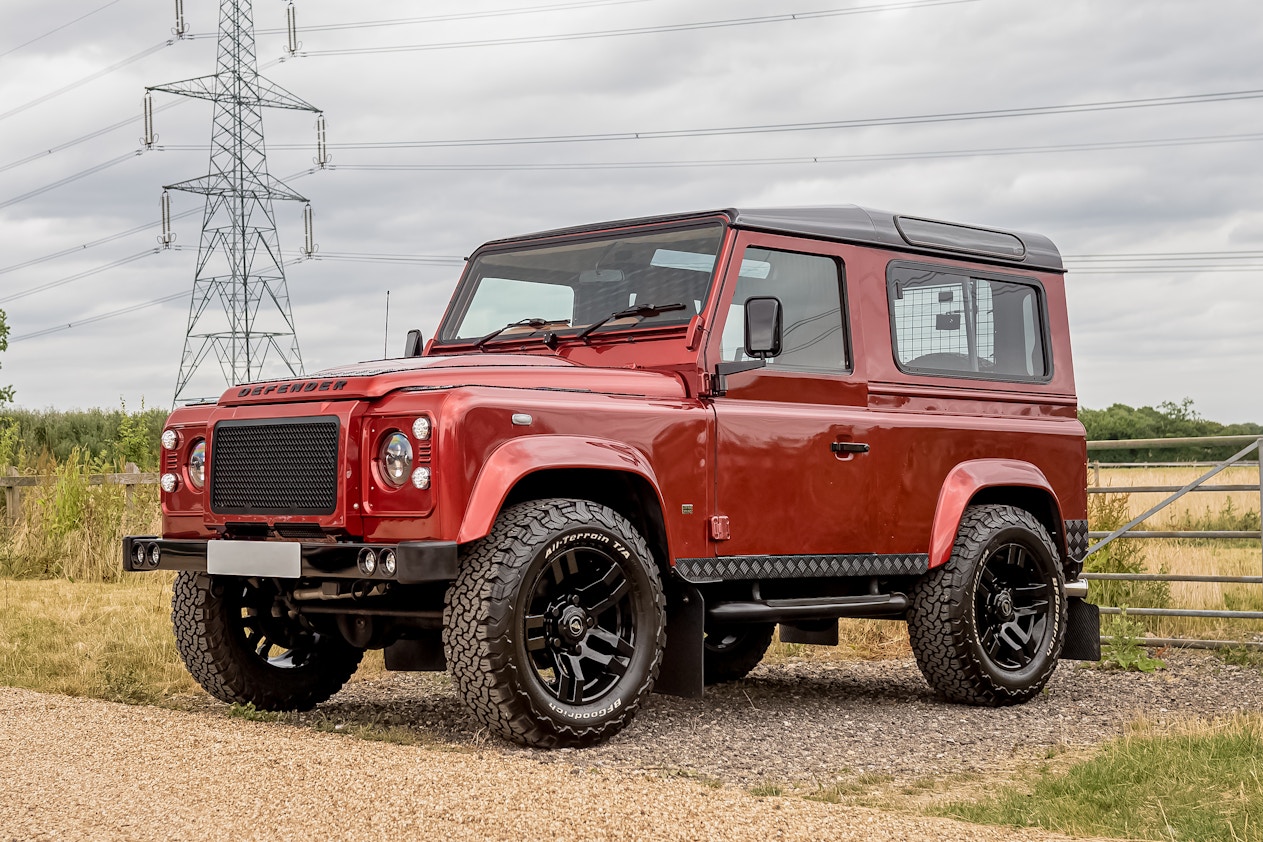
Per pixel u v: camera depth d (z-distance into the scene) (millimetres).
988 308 6969
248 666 5918
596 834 3492
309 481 5059
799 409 5934
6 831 3521
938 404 6539
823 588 6332
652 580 5234
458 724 5629
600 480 5387
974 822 3938
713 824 3598
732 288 5762
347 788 3938
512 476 4828
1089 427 58625
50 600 10180
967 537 6480
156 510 14125
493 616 4781
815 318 6117
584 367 5523
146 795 3902
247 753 4449
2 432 18500
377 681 6980
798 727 5738
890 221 6551
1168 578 8406
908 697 6781
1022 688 6520
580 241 6277
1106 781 4359
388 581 5234
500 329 6387
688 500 5465
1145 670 7625
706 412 5551
